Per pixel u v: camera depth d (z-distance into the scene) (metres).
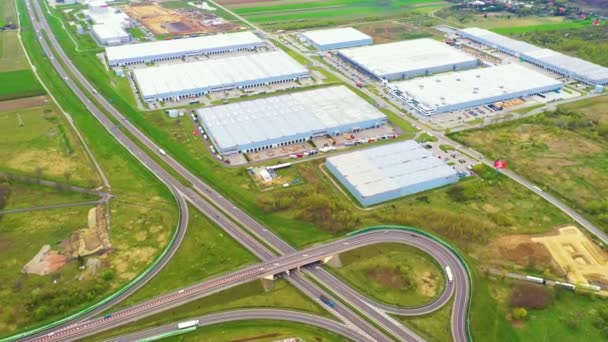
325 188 159.38
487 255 129.75
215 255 129.62
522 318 110.62
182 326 107.75
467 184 160.25
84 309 113.12
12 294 117.06
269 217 145.00
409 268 126.00
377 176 159.50
